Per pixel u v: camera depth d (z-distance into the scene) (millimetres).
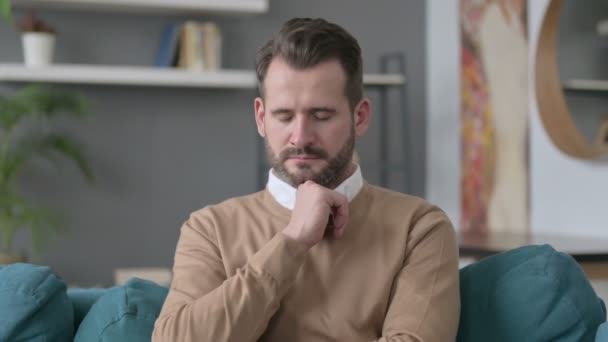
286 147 1255
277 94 1244
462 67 3912
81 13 3871
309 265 1265
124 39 3922
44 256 3863
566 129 3080
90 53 3885
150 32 3953
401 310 1204
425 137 4305
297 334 1236
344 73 1250
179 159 4039
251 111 4125
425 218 1303
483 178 3762
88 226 3920
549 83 3152
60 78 3635
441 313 1203
